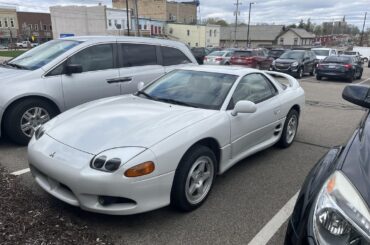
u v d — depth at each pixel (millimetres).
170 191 3006
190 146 3119
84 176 2729
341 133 6562
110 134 3053
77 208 3234
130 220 3119
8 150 4895
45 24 90125
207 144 3557
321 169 2238
